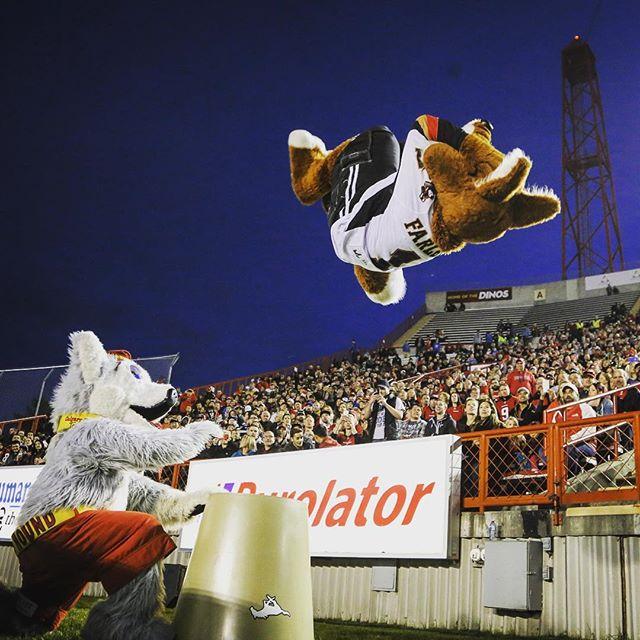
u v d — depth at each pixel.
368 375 18.34
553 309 28.84
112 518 3.05
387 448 6.09
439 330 27.00
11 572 8.77
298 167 4.71
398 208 3.59
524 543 4.99
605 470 5.31
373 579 5.84
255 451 8.91
